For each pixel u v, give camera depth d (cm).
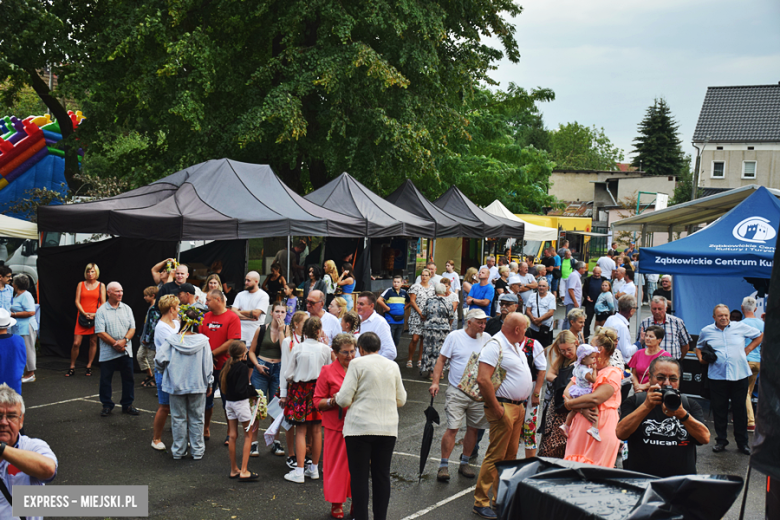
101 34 1688
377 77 1738
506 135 3228
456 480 642
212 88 1650
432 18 1783
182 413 665
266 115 1642
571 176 6178
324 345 621
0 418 321
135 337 1099
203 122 1717
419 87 1938
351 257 1559
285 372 617
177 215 1051
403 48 1795
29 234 1270
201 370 663
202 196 1175
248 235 1111
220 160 1280
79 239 1560
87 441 716
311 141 1902
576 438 521
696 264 878
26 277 976
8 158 1917
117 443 714
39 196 1619
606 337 525
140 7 1639
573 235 3269
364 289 1424
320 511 551
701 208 1267
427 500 586
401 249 1859
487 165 2934
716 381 756
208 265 1412
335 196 1494
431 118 1962
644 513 285
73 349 1039
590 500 298
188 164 1755
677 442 439
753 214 905
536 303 1104
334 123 1755
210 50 1647
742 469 692
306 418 614
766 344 265
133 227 1025
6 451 313
